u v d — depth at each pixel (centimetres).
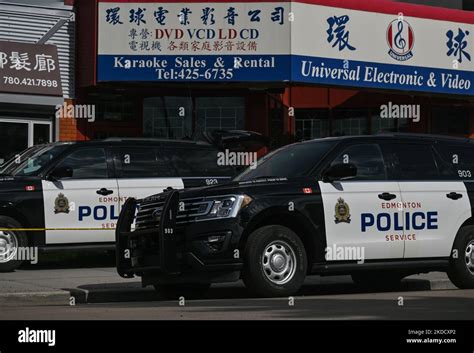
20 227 1397
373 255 1070
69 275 1336
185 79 2041
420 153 1138
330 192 1051
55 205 1413
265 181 1034
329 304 952
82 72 2105
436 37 2239
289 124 2297
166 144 1519
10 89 1994
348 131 2350
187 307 951
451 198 1131
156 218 1020
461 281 1142
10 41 2020
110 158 1466
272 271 1008
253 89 2219
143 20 2042
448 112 2416
